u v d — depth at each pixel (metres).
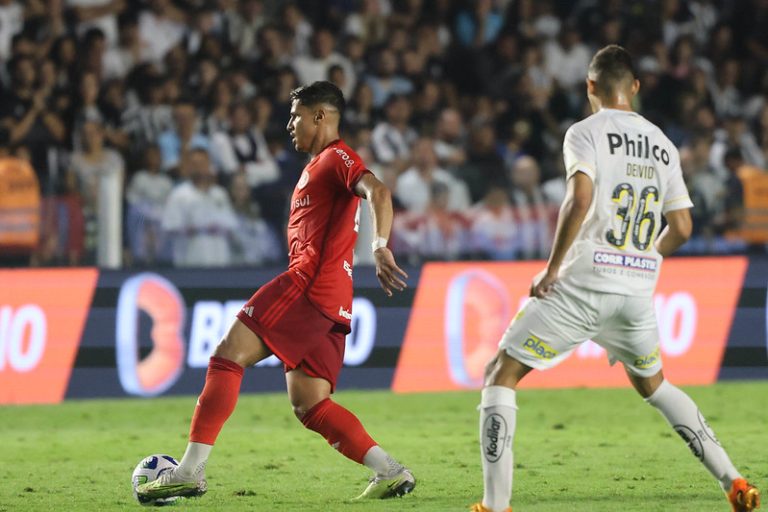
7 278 34.16
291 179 42.06
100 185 35.84
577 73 52.34
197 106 45.09
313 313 17.98
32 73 43.06
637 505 17.81
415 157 38.53
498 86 49.50
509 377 15.88
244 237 37.50
